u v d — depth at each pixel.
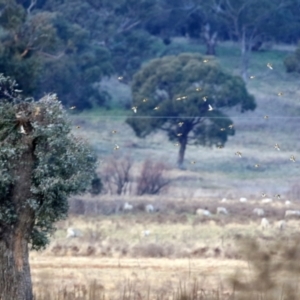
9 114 62.69
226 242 110.06
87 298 71.62
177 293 70.94
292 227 124.94
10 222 62.84
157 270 91.81
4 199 62.78
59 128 62.62
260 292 63.91
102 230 122.12
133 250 103.19
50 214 63.50
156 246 104.12
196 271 90.38
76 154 63.34
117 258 99.75
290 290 62.94
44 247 66.19
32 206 62.50
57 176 62.81
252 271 72.69
